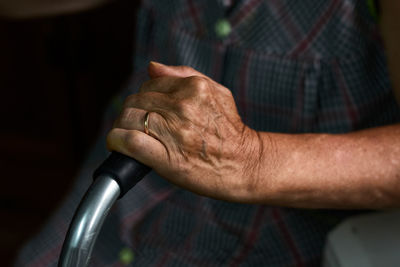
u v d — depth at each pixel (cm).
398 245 74
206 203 90
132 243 93
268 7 84
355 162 63
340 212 86
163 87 62
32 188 207
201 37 91
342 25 79
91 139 220
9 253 182
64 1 138
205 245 89
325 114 84
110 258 92
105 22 206
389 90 82
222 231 89
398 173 63
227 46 88
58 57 186
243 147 62
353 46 79
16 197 204
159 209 96
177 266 87
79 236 49
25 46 217
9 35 217
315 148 64
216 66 91
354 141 65
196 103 59
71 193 102
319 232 85
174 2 93
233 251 87
